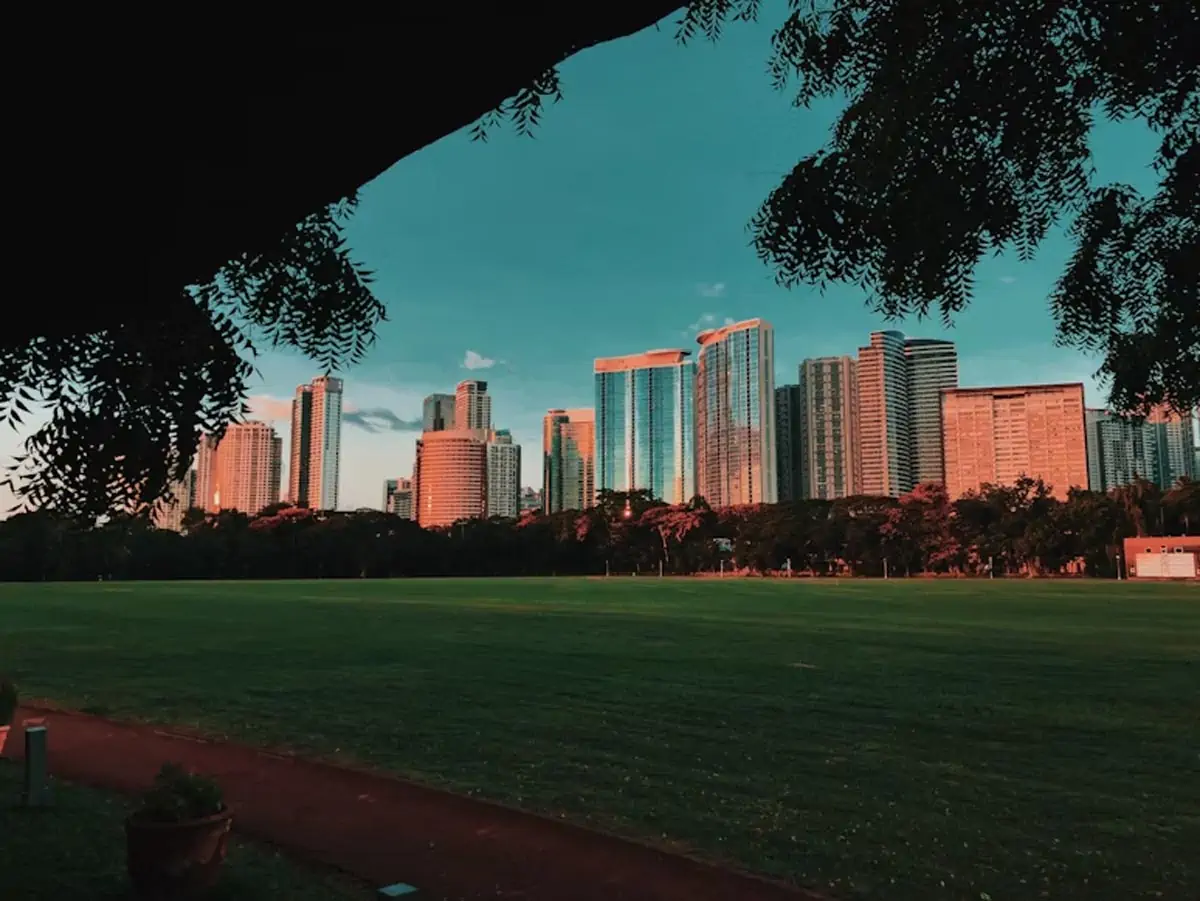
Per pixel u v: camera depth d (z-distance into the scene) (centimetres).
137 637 2388
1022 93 316
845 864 627
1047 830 707
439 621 2945
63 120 139
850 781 863
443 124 160
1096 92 325
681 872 603
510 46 147
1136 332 396
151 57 132
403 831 694
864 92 341
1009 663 1783
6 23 124
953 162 328
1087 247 387
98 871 590
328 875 591
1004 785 848
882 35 336
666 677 1592
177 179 154
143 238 166
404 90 148
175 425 372
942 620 2953
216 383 380
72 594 4981
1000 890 582
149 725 1148
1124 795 811
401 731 1106
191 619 3045
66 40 127
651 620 2980
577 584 6981
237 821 722
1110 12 307
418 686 1488
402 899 521
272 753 980
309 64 137
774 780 867
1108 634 2412
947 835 694
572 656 1930
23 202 153
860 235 356
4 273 169
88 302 181
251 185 160
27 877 577
